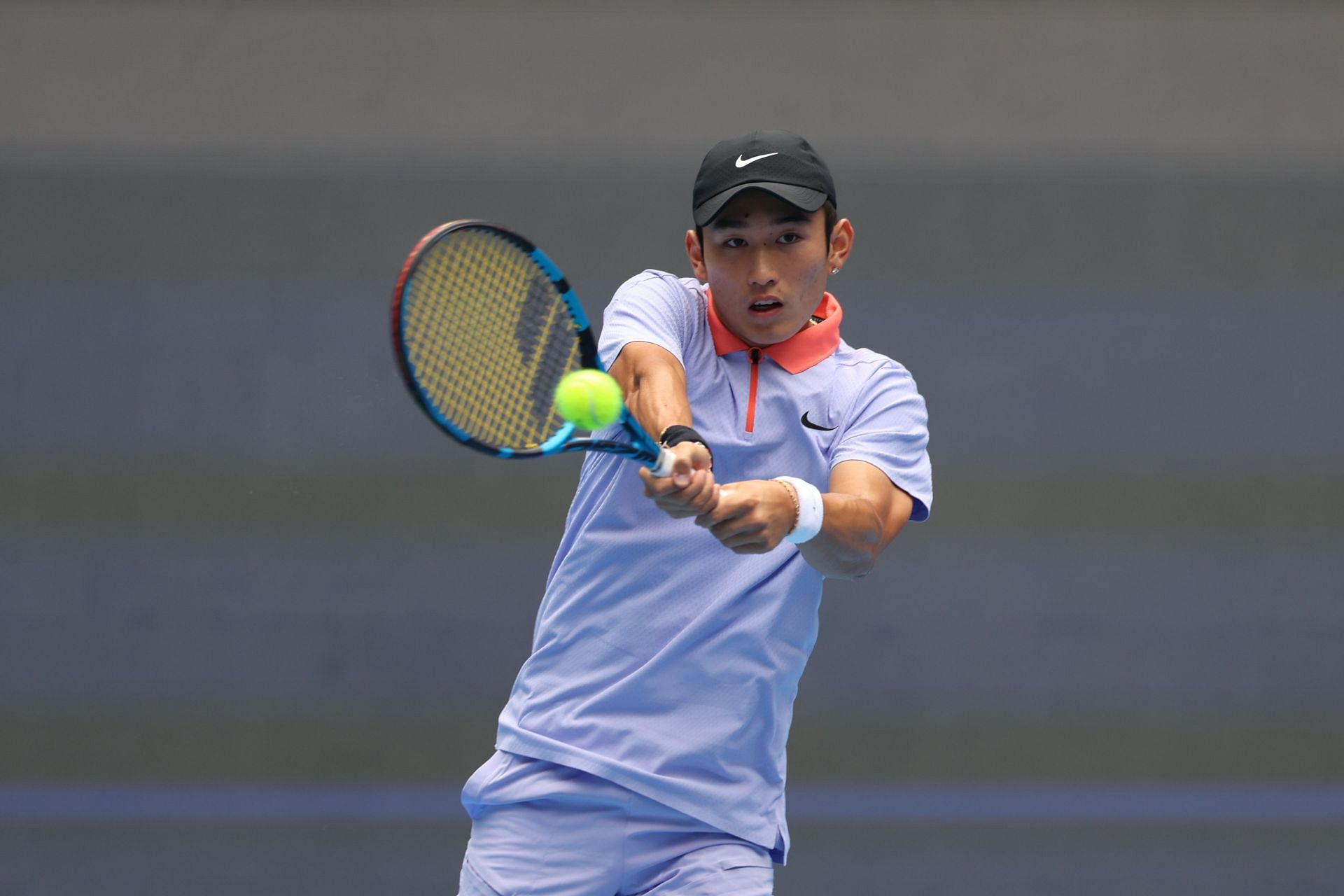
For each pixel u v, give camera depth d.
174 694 25.62
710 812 8.16
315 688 25.64
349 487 26.89
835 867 21.22
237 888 20.30
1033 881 20.95
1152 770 25.08
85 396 27.23
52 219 27.88
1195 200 28.14
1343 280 27.92
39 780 24.08
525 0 28.86
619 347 8.23
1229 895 20.73
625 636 8.16
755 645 8.12
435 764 24.73
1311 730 25.36
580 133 28.64
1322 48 28.59
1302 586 26.33
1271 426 27.42
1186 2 28.81
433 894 20.30
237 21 28.61
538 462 26.75
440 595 26.22
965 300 28.06
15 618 25.84
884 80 28.77
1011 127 28.56
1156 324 27.88
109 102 28.31
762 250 8.01
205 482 26.91
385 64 28.66
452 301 7.56
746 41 28.84
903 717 25.52
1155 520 26.98
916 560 26.31
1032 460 27.28
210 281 27.81
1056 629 26.03
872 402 8.42
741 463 8.34
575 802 8.25
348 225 28.14
